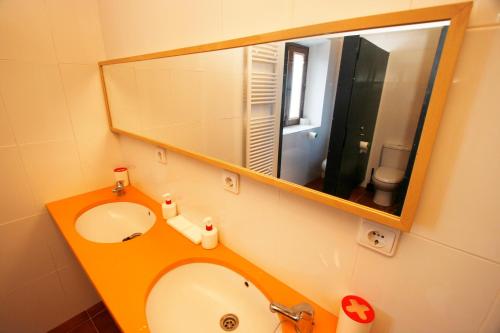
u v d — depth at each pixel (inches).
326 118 22.0
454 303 20.3
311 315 25.4
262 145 27.8
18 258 51.4
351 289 26.0
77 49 50.8
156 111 43.5
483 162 16.6
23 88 45.9
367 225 22.6
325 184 23.3
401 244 21.4
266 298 31.3
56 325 59.9
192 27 33.9
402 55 17.0
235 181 33.4
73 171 55.6
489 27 14.6
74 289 60.9
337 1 20.5
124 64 47.9
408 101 17.4
